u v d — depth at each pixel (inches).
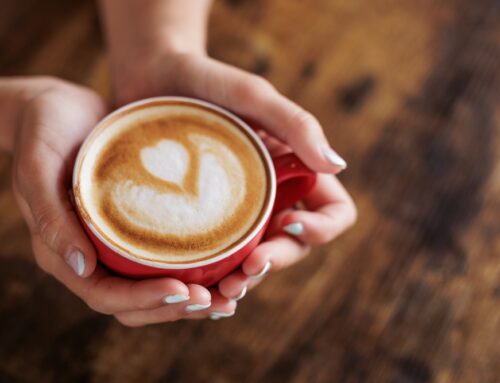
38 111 18.6
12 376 19.7
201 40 21.8
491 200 22.6
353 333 20.8
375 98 23.7
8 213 21.5
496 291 21.5
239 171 17.3
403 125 23.4
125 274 16.9
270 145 19.7
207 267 16.3
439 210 22.4
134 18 21.5
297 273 21.4
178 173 17.1
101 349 20.1
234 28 24.3
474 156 23.1
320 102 23.5
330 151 18.1
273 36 24.4
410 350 20.7
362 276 21.5
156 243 16.3
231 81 18.9
